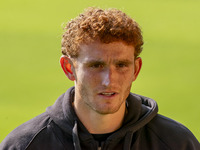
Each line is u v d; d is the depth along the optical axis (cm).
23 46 4072
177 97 2923
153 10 5184
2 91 3028
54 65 3594
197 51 3959
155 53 3903
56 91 3020
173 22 4791
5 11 5147
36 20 4834
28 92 3005
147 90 3025
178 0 5662
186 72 3450
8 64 3628
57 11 5116
